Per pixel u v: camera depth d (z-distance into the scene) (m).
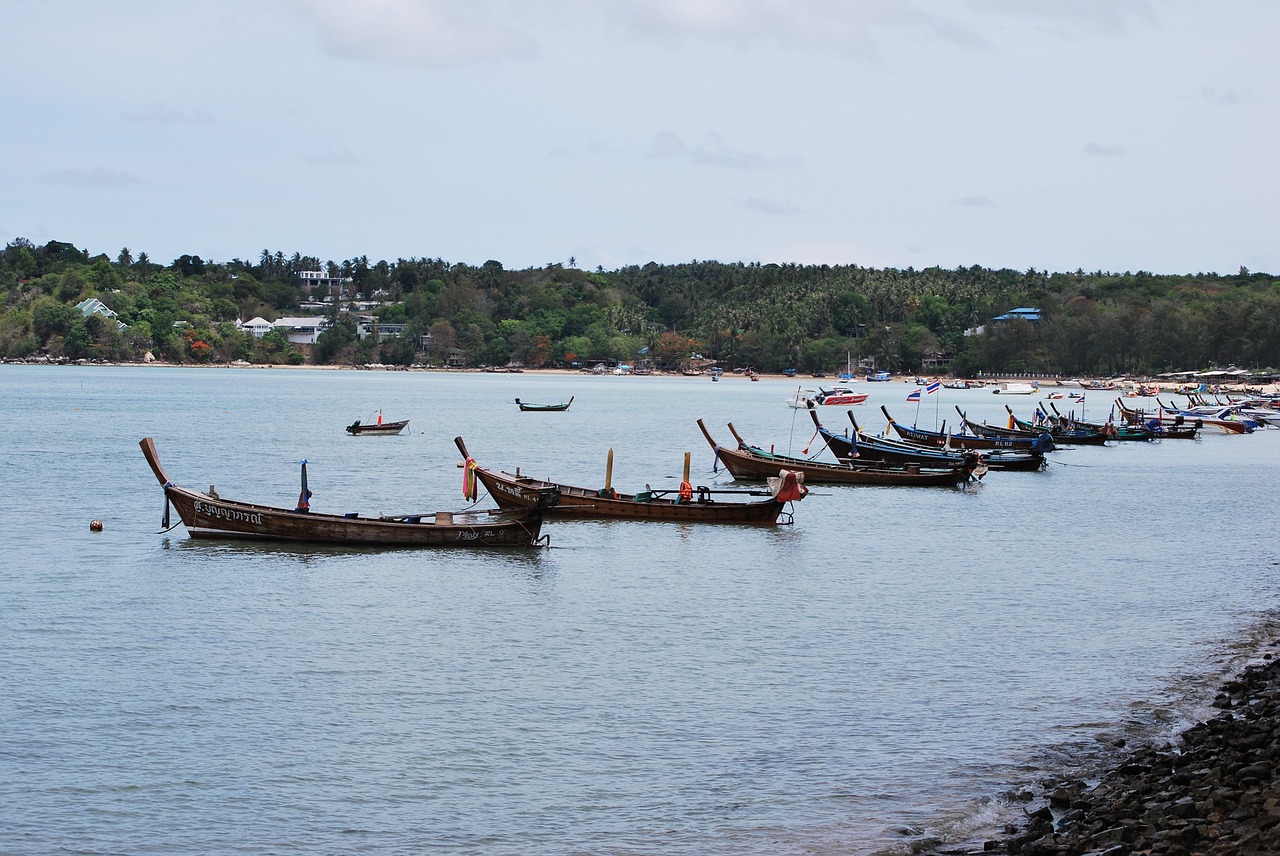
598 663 42.66
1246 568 61.88
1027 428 151.50
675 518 75.06
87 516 75.31
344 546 64.00
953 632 47.38
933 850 27.59
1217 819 25.75
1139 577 59.19
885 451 107.88
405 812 30.19
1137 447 145.62
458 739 35.00
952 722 36.47
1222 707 37.28
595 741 34.88
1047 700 38.56
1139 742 34.38
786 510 82.00
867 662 43.00
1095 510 84.81
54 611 49.69
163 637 45.75
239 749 34.16
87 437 140.12
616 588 55.19
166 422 168.88
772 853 27.81
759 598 53.38
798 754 33.88
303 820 29.73
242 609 50.38
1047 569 61.12
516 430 162.75
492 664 42.47
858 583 56.97
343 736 35.19
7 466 106.31
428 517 69.56
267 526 64.56
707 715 37.09
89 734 35.22
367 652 43.91
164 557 61.19
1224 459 129.25
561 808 30.41
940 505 86.50
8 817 29.77
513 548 64.62
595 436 152.62
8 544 64.88
